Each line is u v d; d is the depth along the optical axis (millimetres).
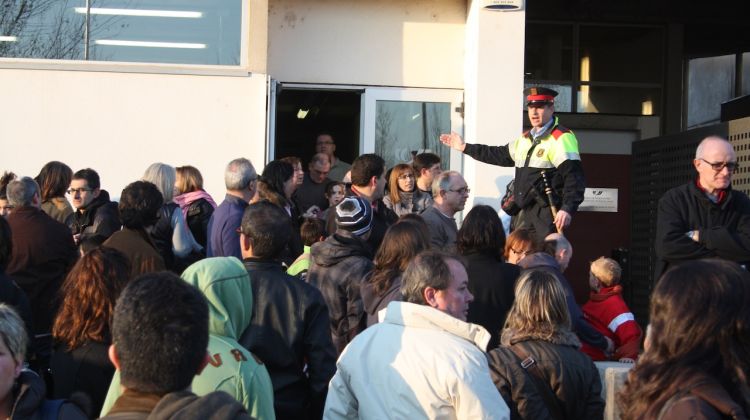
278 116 11711
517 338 3889
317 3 8516
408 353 3166
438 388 3098
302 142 11812
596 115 10359
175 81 7895
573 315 5043
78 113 7793
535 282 3900
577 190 6062
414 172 7094
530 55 10297
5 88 7727
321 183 8211
